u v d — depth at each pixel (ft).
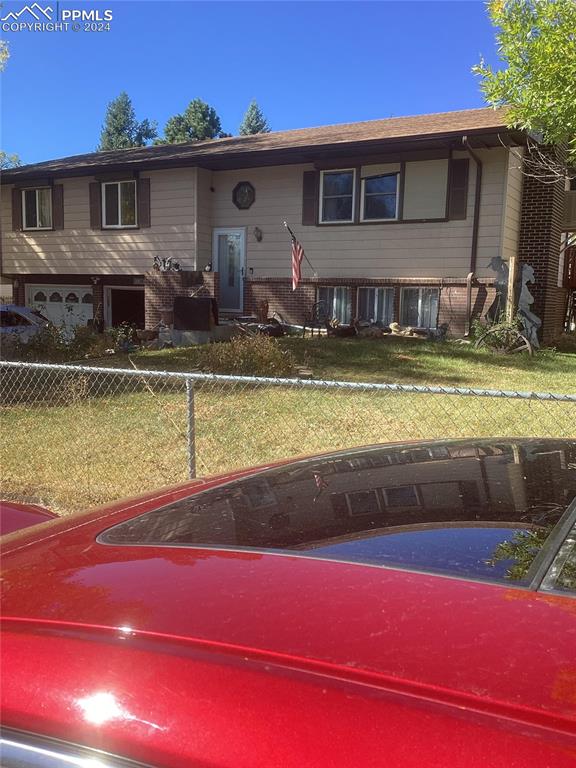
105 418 25.38
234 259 58.13
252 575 4.29
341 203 53.36
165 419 24.94
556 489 5.57
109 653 3.57
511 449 7.01
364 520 5.09
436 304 50.55
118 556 4.93
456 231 49.01
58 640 3.75
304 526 5.11
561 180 45.06
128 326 57.62
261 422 24.29
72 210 63.05
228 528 5.26
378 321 52.26
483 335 43.09
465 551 4.44
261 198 55.98
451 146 47.09
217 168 56.39
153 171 58.03
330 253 53.78
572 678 3.12
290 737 2.95
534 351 42.34
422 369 35.53
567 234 62.03
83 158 67.56
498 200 47.55
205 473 19.12
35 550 5.40
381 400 27.35
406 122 57.62
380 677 3.19
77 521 6.22
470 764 2.73
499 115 52.42
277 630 3.61
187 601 4.01
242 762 2.90
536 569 4.17
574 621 3.59
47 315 68.54
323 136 55.16
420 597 3.85
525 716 2.90
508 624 3.55
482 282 48.52
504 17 30.17
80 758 3.12
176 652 3.51
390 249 51.47
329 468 6.78
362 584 4.05
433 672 3.19
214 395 28.76
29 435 23.38
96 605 4.09
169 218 57.93
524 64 30.37
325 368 35.68
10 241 67.00
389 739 2.87
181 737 3.04
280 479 6.58
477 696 3.03
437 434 22.36
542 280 50.96
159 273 55.57
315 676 3.23
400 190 50.42
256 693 3.17
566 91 28.48
